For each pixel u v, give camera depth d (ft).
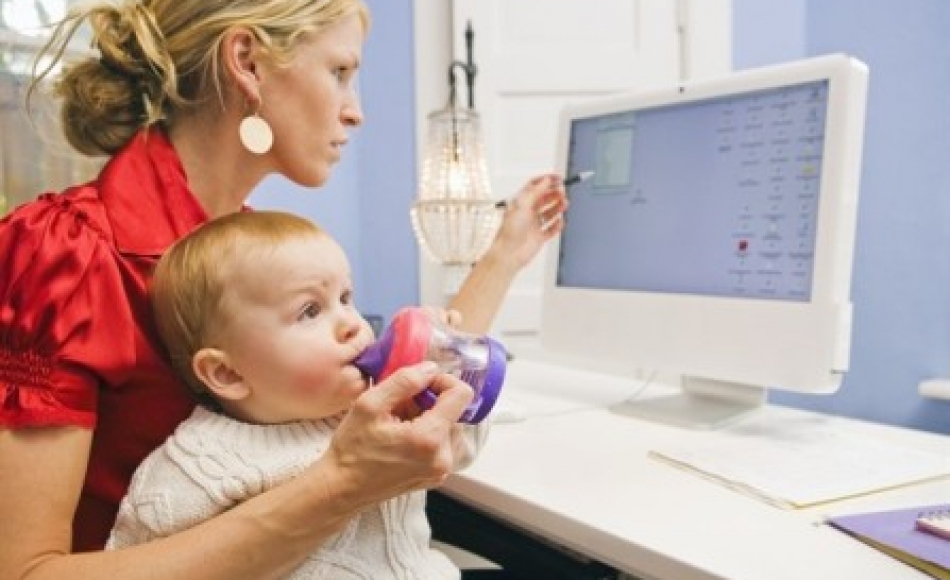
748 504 2.43
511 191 7.30
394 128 7.22
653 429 3.42
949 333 6.88
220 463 2.09
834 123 2.99
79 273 2.16
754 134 3.28
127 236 2.38
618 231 3.88
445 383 1.86
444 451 1.78
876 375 7.13
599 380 4.62
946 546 1.97
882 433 3.31
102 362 2.14
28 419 1.98
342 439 1.80
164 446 2.20
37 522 1.95
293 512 1.80
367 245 7.22
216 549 1.81
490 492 2.65
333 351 2.12
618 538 2.19
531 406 3.91
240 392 2.16
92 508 2.34
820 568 1.94
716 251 3.43
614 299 3.86
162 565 1.80
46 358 2.05
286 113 2.63
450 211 4.91
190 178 2.69
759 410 3.66
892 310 7.04
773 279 3.21
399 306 7.34
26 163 3.75
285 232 2.21
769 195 3.22
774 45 7.41
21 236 2.15
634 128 3.80
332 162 2.81
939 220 6.82
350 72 2.78
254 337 2.11
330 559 2.15
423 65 7.22
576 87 7.30
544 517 2.45
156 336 2.37
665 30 7.34
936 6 6.67
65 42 2.70
